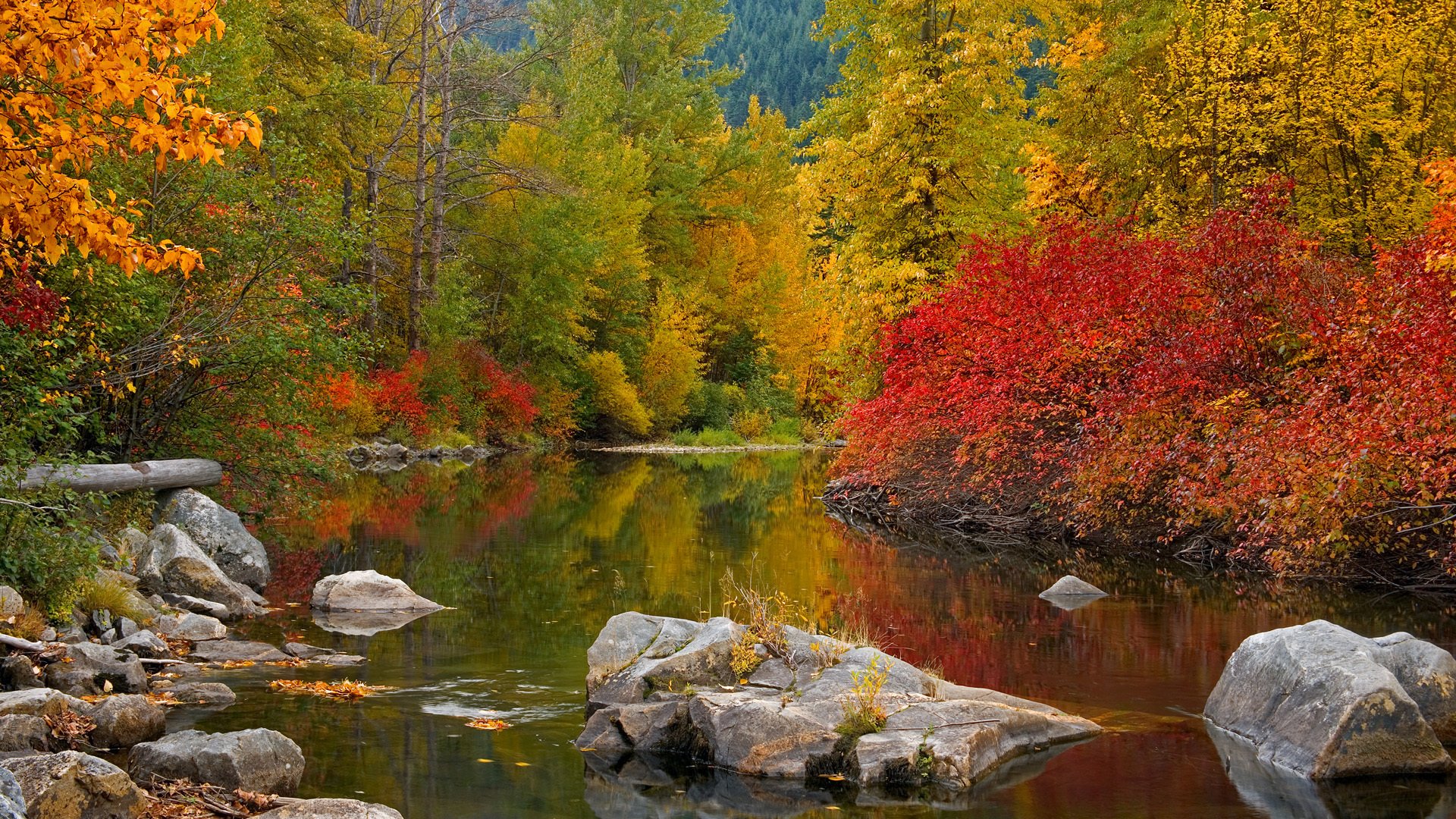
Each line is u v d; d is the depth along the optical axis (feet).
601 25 181.68
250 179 47.39
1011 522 58.44
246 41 56.29
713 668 23.97
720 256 173.78
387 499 71.15
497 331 138.31
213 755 18.28
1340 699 20.65
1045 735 22.17
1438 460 37.09
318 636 31.73
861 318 81.30
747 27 461.37
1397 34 61.93
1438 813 18.15
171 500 40.63
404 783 19.27
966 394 58.95
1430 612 35.91
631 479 94.43
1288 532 41.55
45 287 34.68
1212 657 29.40
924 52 78.79
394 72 128.47
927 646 30.73
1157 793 19.13
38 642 25.11
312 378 49.90
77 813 15.76
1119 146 75.61
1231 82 65.16
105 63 17.29
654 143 163.22
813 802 18.83
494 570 44.34
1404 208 59.21
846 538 56.03
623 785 19.62
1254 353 48.11
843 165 81.46
